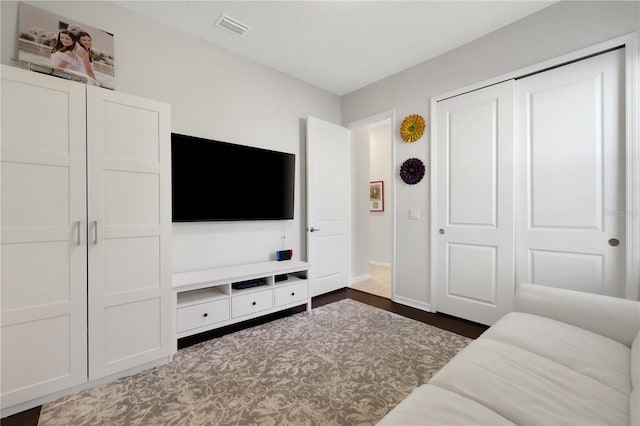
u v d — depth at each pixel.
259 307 2.57
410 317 2.83
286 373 1.84
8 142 1.45
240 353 2.10
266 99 3.17
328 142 3.65
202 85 2.67
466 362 1.15
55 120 1.57
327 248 3.65
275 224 3.26
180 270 2.55
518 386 0.99
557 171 2.22
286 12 2.30
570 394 0.95
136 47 2.30
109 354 1.74
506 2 2.18
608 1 1.97
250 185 2.95
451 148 2.83
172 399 1.58
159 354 1.93
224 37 2.65
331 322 2.70
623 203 1.94
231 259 2.88
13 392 1.46
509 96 2.44
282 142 3.33
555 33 2.20
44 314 1.54
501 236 2.50
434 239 2.96
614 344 1.29
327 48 2.82
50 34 1.88
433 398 0.92
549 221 2.26
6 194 1.45
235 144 2.82
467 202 2.72
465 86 2.72
